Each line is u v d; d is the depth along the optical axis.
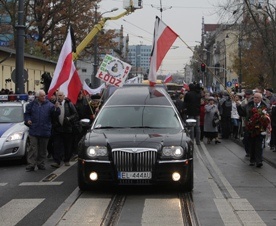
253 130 13.22
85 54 48.88
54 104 13.47
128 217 7.93
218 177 11.73
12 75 22.28
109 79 18.31
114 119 10.73
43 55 44.28
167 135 9.77
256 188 10.36
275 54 32.69
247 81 49.25
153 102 11.20
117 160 9.22
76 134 14.07
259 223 7.56
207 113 19.73
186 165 9.42
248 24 32.19
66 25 45.03
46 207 8.65
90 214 8.12
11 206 8.73
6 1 40.22
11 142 13.46
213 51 92.19
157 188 10.13
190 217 7.89
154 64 16.50
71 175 12.09
